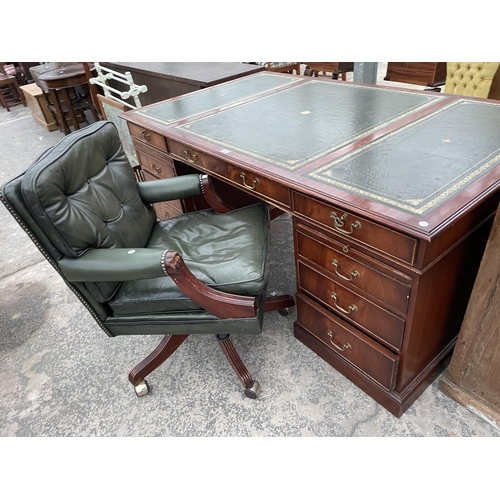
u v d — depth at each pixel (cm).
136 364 172
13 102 595
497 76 239
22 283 231
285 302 180
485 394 130
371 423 137
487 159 114
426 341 129
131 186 157
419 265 98
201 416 147
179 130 172
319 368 159
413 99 169
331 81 213
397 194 104
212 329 133
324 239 125
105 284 131
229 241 147
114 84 371
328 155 130
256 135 154
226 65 291
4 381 171
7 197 111
